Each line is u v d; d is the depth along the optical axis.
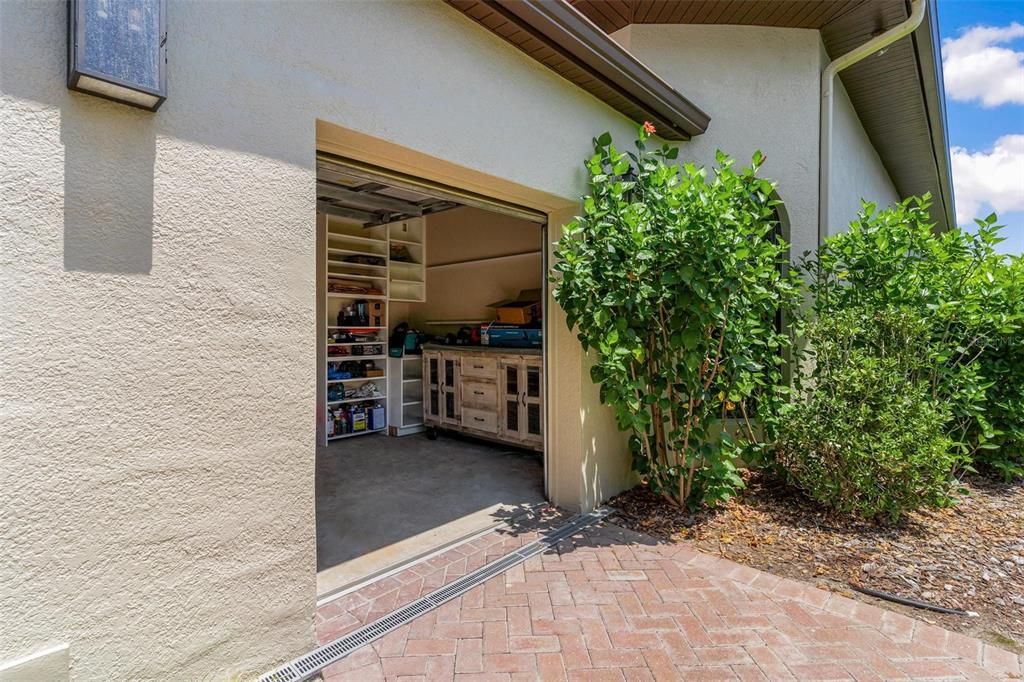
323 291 6.23
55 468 1.62
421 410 7.15
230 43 2.02
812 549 3.35
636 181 4.13
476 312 7.36
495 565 3.12
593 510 4.05
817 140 5.36
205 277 1.94
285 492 2.17
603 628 2.48
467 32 2.97
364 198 5.26
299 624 2.22
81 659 1.67
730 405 4.11
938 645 2.36
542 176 3.50
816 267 5.02
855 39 5.51
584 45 3.33
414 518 3.86
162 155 1.83
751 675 2.15
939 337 4.70
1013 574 3.02
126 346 1.76
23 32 1.56
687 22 5.14
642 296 3.62
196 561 1.92
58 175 1.62
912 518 3.88
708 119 4.86
